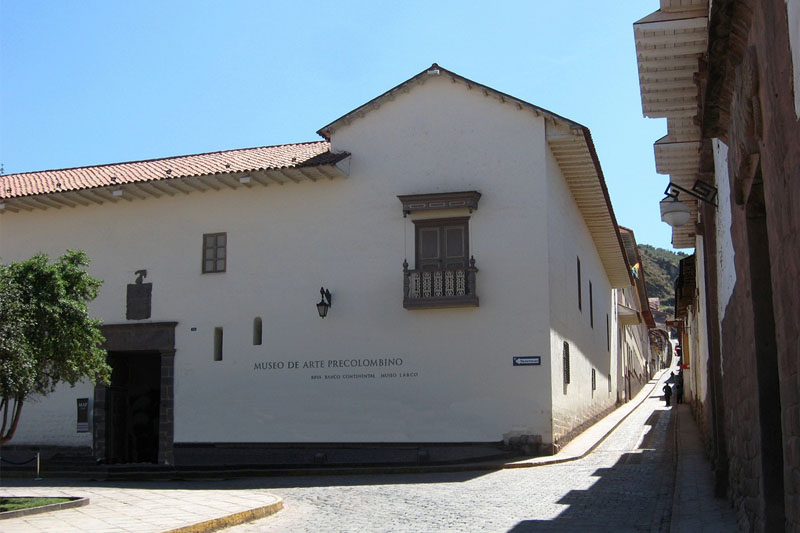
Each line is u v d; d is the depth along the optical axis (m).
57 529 10.17
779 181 5.45
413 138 22.17
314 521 11.73
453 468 18.94
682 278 29.31
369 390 21.47
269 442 22.03
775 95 5.40
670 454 20.52
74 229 24.95
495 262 21.06
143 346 23.53
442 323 21.19
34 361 12.88
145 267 24.02
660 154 14.77
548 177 21.30
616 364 40.41
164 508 12.30
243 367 22.61
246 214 23.31
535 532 10.36
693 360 35.38
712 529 9.85
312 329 22.17
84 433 23.61
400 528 10.85
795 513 5.62
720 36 6.98
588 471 17.50
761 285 7.62
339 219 22.44
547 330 20.48
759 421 7.56
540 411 20.28
